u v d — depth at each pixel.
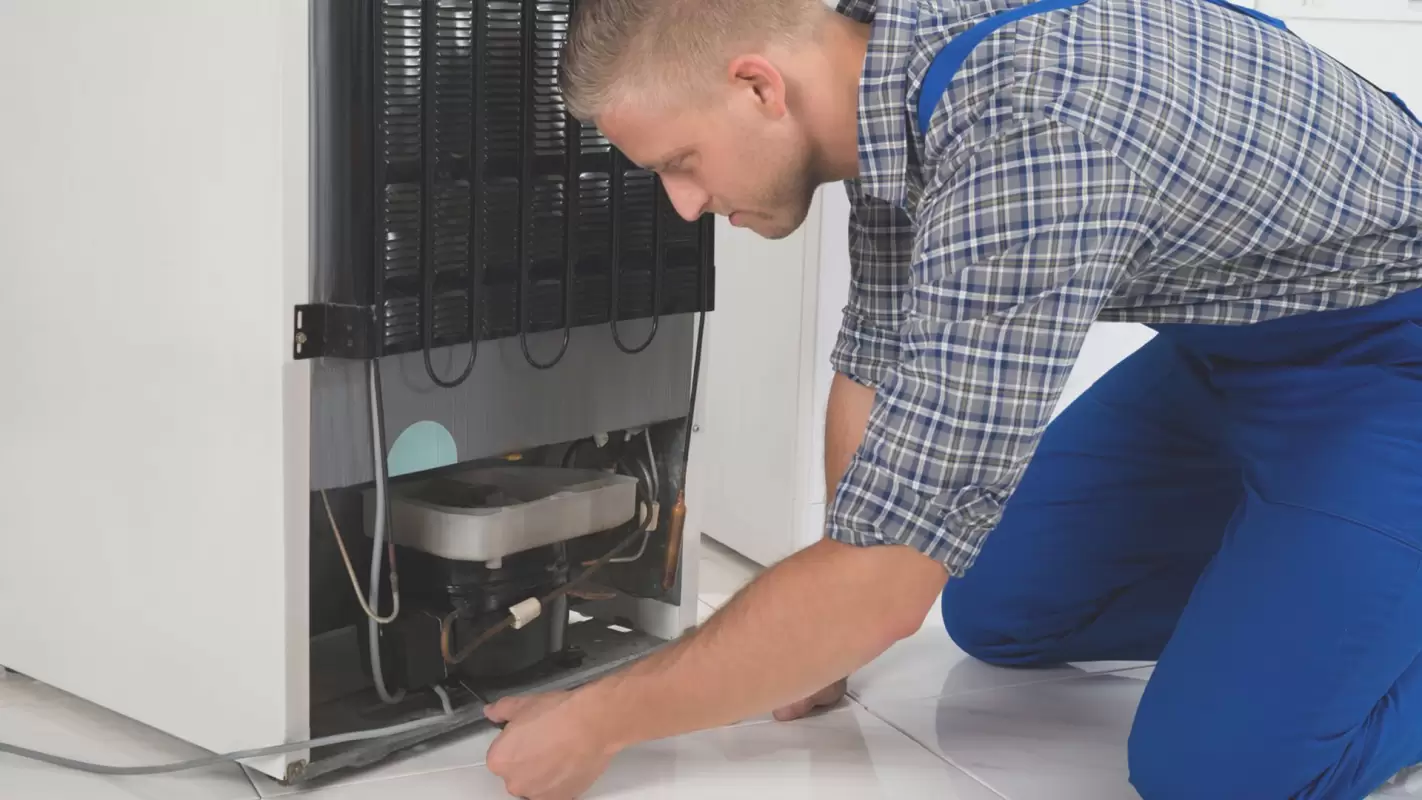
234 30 1.10
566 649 1.50
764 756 1.34
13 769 1.26
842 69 1.04
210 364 1.18
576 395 1.39
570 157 1.30
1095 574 1.51
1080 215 0.91
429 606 1.35
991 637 1.58
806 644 1.03
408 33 1.14
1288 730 1.12
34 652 1.42
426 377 1.24
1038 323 0.92
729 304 1.97
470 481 1.47
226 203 1.14
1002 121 0.92
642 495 1.55
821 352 1.79
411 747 1.33
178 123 1.16
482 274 1.24
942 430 0.95
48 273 1.30
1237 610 1.17
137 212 1.21
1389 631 1.11
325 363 1.17
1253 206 1.01
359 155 1.12
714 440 2.04
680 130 1.03
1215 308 1.14
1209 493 1.47
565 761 1.12
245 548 1.19
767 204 1.07
